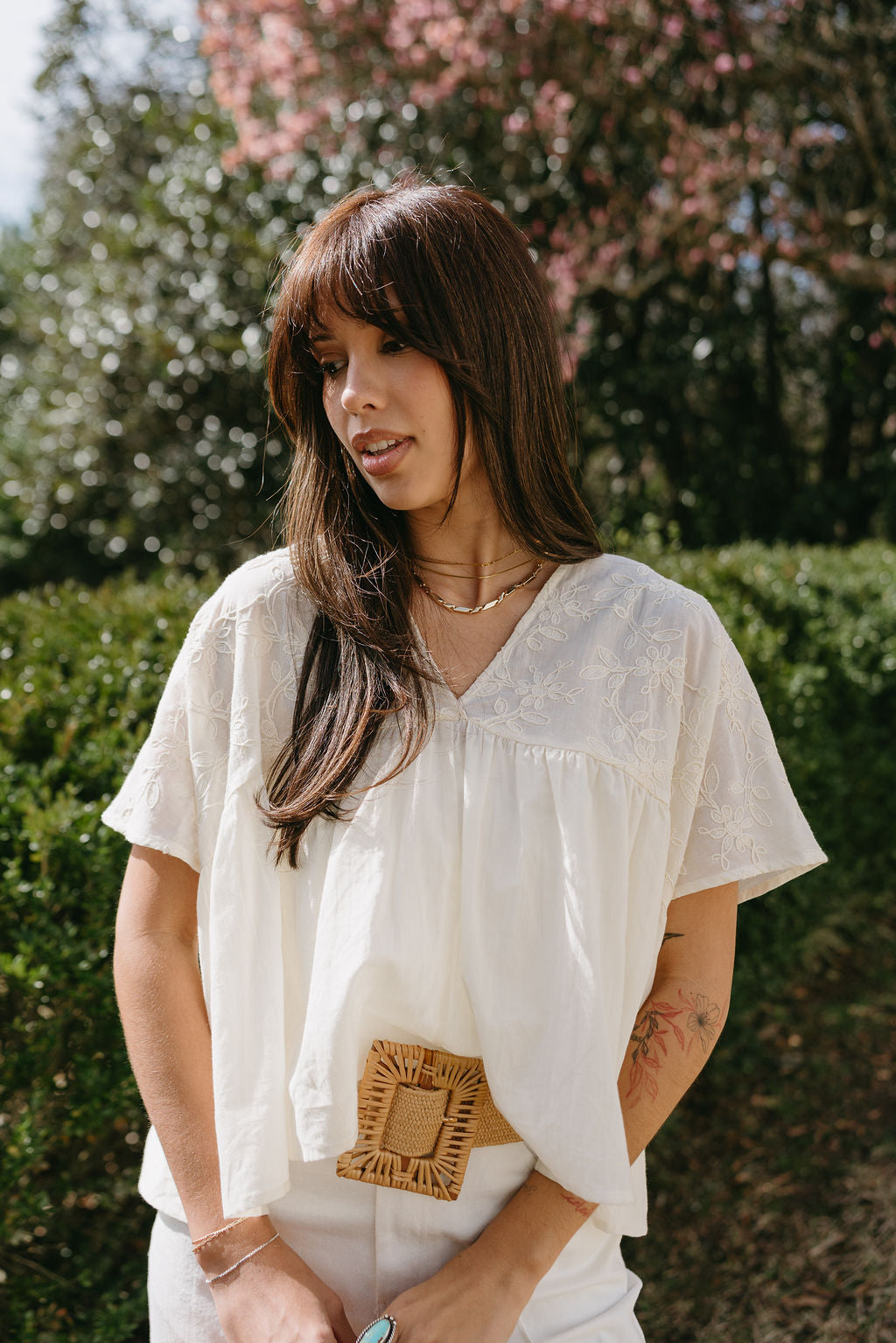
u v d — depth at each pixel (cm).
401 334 103
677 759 115
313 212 660
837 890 352
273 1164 102
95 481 706
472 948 103
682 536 846
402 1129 106
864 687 374
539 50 639
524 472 112
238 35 655
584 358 750
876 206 669
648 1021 113
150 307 669
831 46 690
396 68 649
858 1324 228
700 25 671
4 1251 198
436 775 106
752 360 885
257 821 109
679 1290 240
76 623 288
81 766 216
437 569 117
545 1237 104
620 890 107
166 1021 109
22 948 185
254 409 662
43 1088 193
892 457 870
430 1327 98
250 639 113
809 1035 339
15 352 1020
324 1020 100
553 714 108
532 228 702
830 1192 269
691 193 664
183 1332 108
